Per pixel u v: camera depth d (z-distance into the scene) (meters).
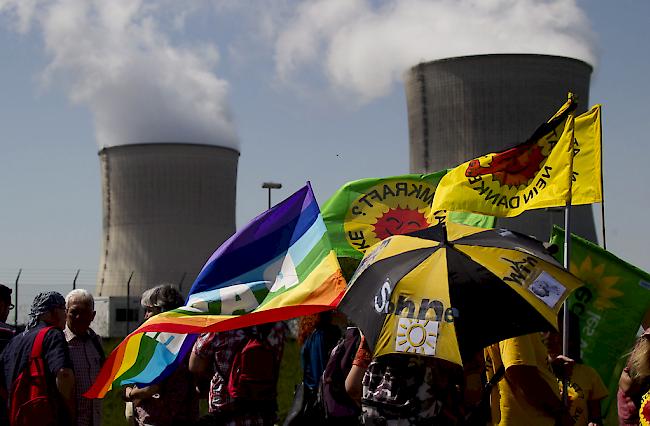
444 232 4.67
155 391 7.34
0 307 7.92
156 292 7.38
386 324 4.45
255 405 6.36
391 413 4.77
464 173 6.61
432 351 4.35
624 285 7.18
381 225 8.21
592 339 7.18
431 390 4.76
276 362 6.52
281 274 6.28
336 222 8.24
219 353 6.40
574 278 4.57
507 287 4.44
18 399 6.74
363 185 8.30
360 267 4.87
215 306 6.27
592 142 6.55
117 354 7.00
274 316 6.04
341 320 7.44
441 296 4.43
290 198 6.38
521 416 5.59
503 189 6.53
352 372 5.29
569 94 6.29
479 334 4.34
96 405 8.02
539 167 6.45
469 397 5.61
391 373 4.78
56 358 6.75
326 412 6.46
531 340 5.34
